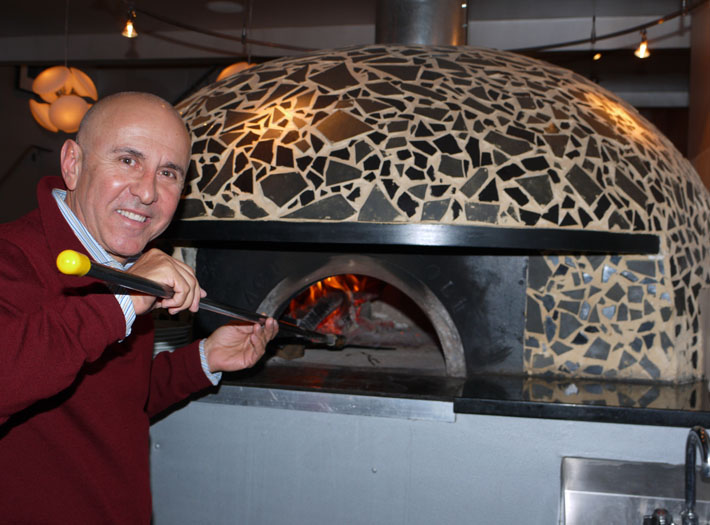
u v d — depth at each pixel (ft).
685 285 6.75
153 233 3.73
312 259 7.02
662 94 22.26
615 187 6.29
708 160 12.26
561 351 6.75
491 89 6.64
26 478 3.46
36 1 16.20
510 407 5.87
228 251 7.18
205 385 4.84
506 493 5.99
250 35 17.62
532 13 15.53
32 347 2.78
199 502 6.53
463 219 5.82
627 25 15.55
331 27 17.16
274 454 6.38
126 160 3.54
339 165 6.04
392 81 6.62
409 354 8.34
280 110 6.56
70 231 3.51
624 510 5.66
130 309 3.01
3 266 3.20
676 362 6.63
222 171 6.32
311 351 8.42
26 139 22.53
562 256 6.73
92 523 3.64
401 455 6.14
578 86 7.22
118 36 18.47
